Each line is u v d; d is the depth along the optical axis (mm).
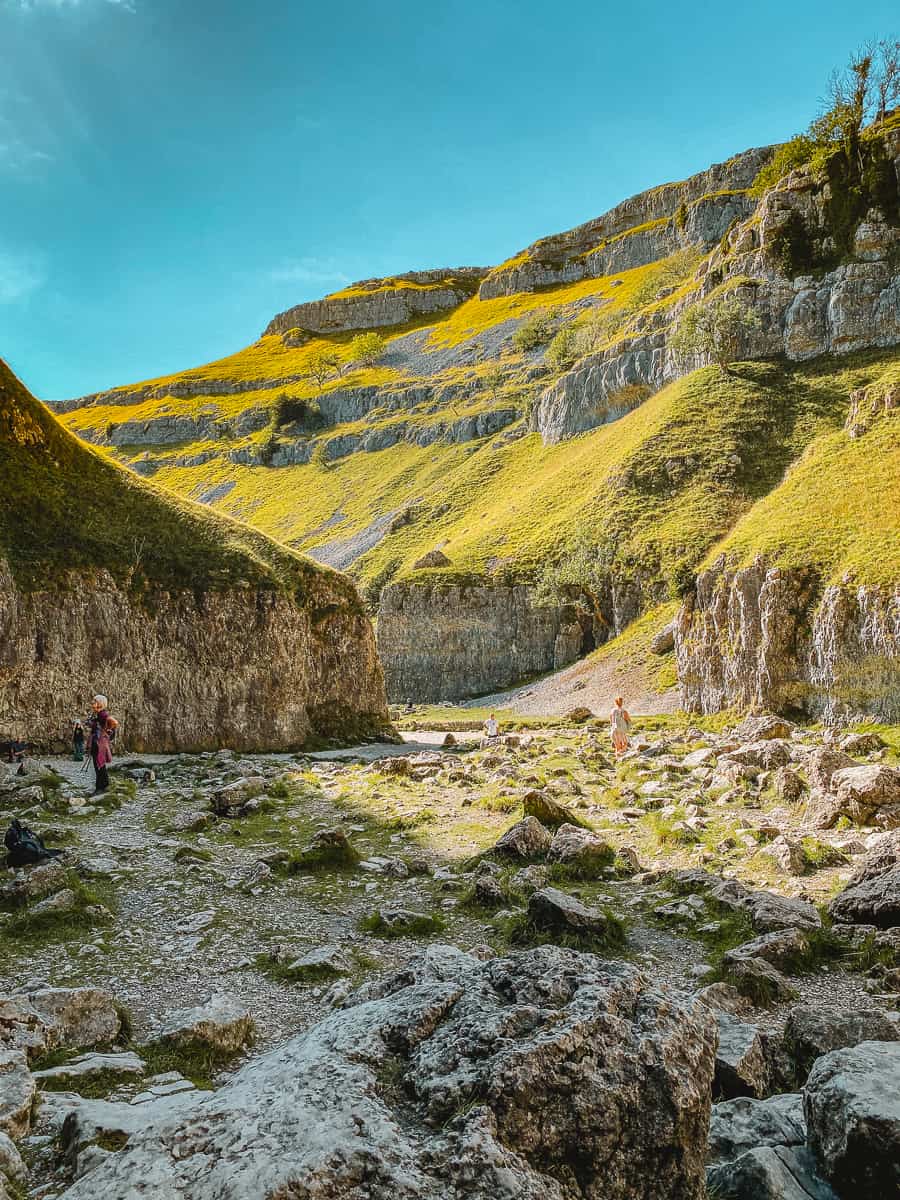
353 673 45969
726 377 98750
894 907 10531
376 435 189375
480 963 6438
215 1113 4250
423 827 17375
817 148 114062
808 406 89312
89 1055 6578
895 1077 4945
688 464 87938
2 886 11859
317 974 9000
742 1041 6582
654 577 78938
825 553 46625
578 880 13328
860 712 39656
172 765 29797
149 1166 3805
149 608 38906
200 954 9719
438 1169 3838
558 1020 4766
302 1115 4090
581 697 69375
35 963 9289
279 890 12570
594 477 105375
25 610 34781
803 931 10164
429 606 96250
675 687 63531
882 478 55688
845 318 94250
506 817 18312
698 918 11117
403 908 11711
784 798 19312
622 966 5578
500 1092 4195
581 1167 4207
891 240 95938
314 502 176250
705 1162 4586
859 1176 4484
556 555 93750
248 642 40938
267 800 19953
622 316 175625
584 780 23688
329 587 46250
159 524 43625
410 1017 5117
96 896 11633
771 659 44250
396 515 140375
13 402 42906
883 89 101500
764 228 106000
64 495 41250
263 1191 3539
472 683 93188
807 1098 5039
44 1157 4953
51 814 18297
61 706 34969
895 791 16703
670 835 15914
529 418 151125
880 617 39531
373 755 38188
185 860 14023
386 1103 4406
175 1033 6902
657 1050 4645
